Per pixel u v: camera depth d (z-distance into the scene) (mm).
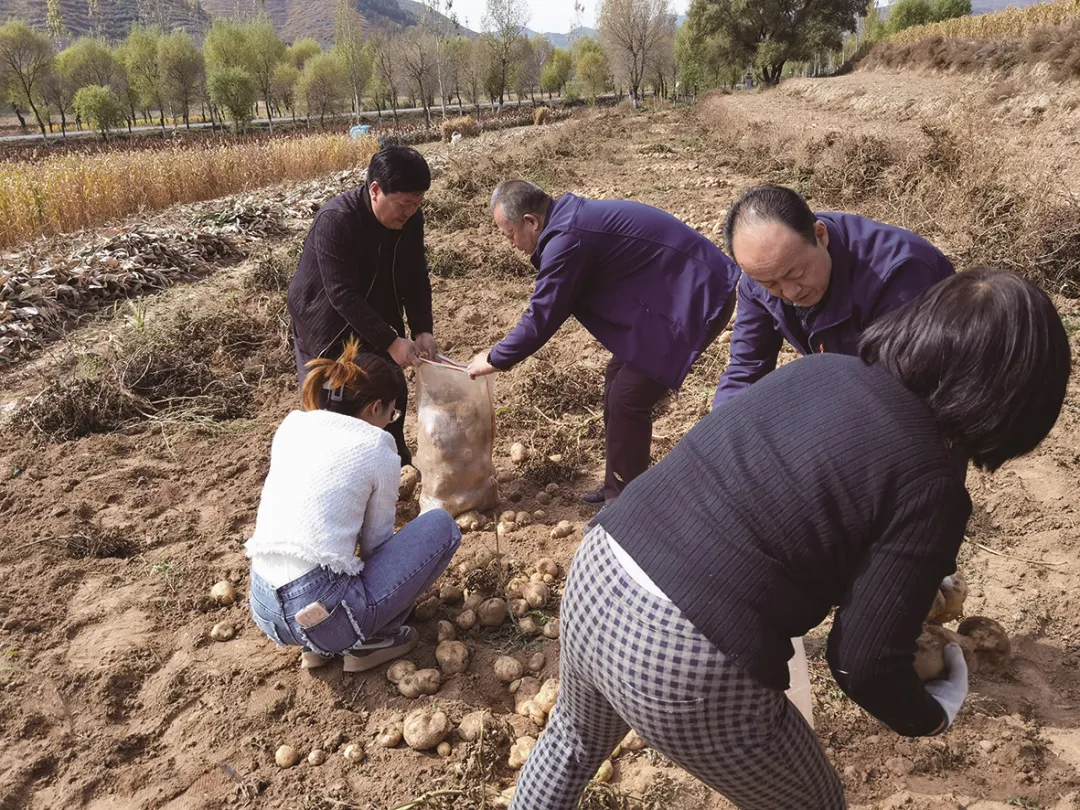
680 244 3314
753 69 51719
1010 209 6848
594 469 4387
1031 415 1323
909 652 1364
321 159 22281
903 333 1409
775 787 1605
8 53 61469
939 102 19547
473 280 7812
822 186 9664
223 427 5039
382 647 2930
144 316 6961
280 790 2549
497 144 26469
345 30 75312
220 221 11055
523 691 2869
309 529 2592
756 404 1518
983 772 2434
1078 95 14320
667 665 1474
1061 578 3193
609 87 73812
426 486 3896
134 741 2746
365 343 3805
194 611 3396
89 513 4137
